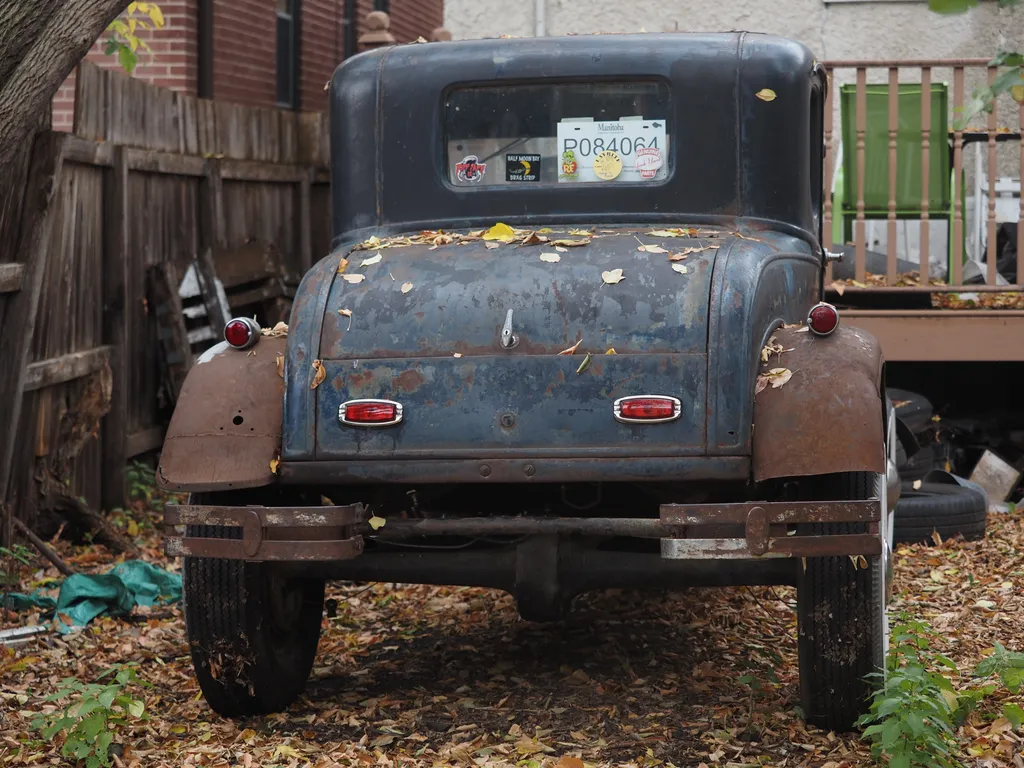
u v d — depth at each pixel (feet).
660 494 15.64
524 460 14.42
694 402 14.28
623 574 15.52
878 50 41.22
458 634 20.79
